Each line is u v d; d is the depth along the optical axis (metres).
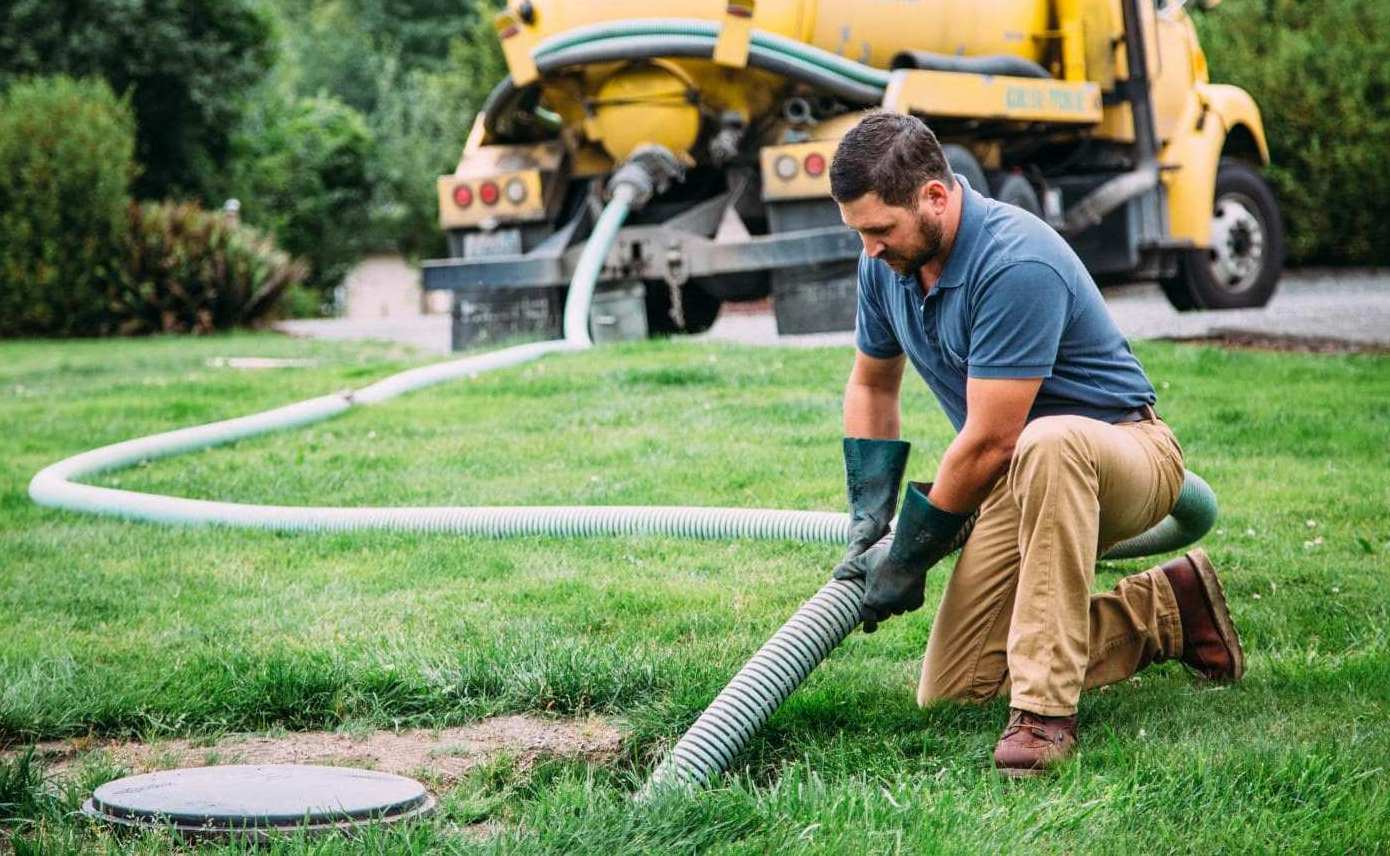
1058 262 3.83
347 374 12.13
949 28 12.72
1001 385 3.80
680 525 6.23
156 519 6.99
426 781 3.83
